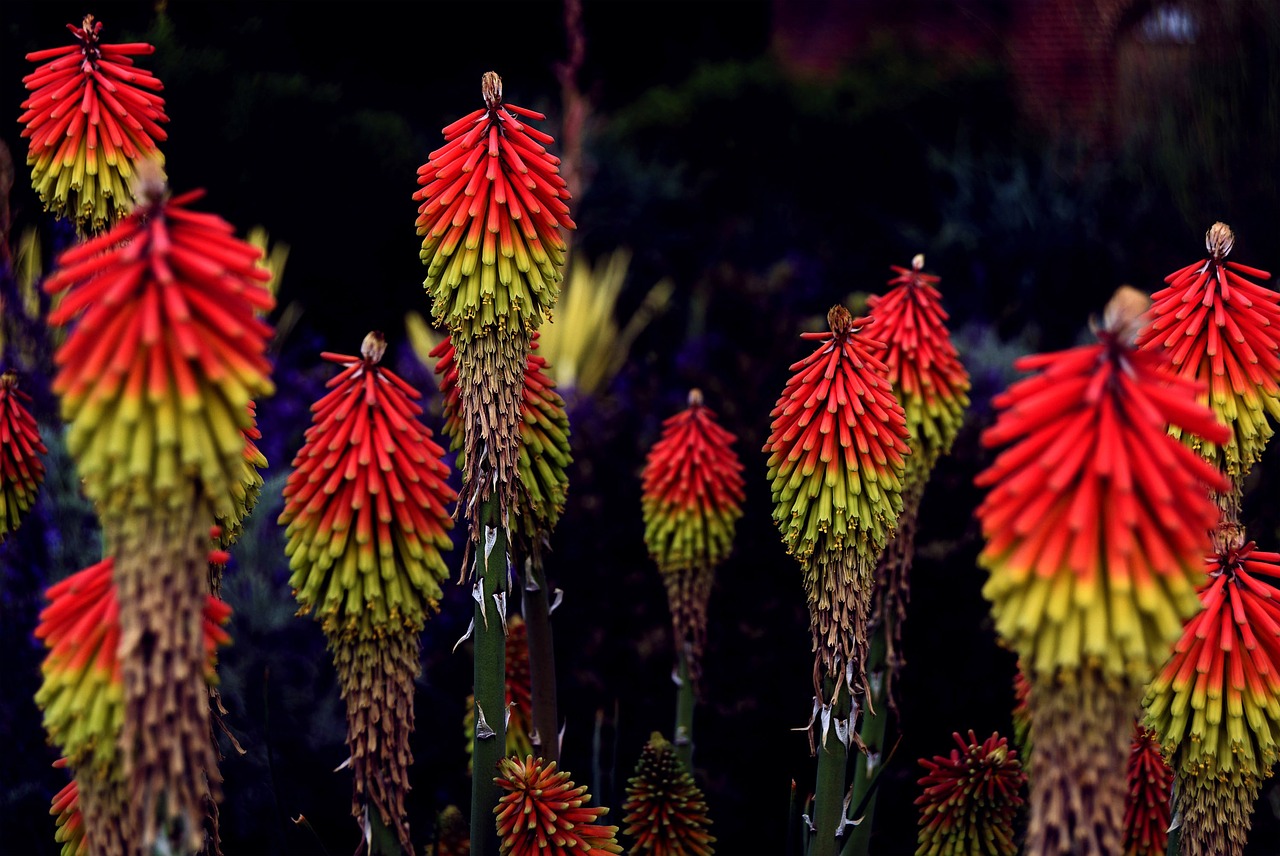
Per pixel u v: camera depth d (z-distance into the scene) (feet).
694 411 13.01
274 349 24.62
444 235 9.88
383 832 9.57
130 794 7.41
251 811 17.16
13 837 15.57
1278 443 17.88
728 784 17.54
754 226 36.14
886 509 10.14
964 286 33.04
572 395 22.82
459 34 40.86
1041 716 7.13
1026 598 6.81
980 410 21.91
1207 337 9.93
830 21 47.42
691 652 13.55
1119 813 7.09
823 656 10.61
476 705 10.07
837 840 10.85
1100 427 6.65
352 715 9.47
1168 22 31.91
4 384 10.21
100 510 7.22
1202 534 6.91
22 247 19.58
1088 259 31.24
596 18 43.19
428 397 23.79
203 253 6.98
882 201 38.04
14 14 24.45
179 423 6.79
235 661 17.53
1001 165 35.86
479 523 9.92
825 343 10.20
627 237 35.58
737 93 38.52
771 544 18.40
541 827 9.74
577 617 19.06
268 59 31.14
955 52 42.50
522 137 9.83
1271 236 25.70
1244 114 27.04
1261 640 9.09
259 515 18.74
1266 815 14.64
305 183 28.25
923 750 17.52
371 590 8.89
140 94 9.84
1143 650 6.54
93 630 7.43
